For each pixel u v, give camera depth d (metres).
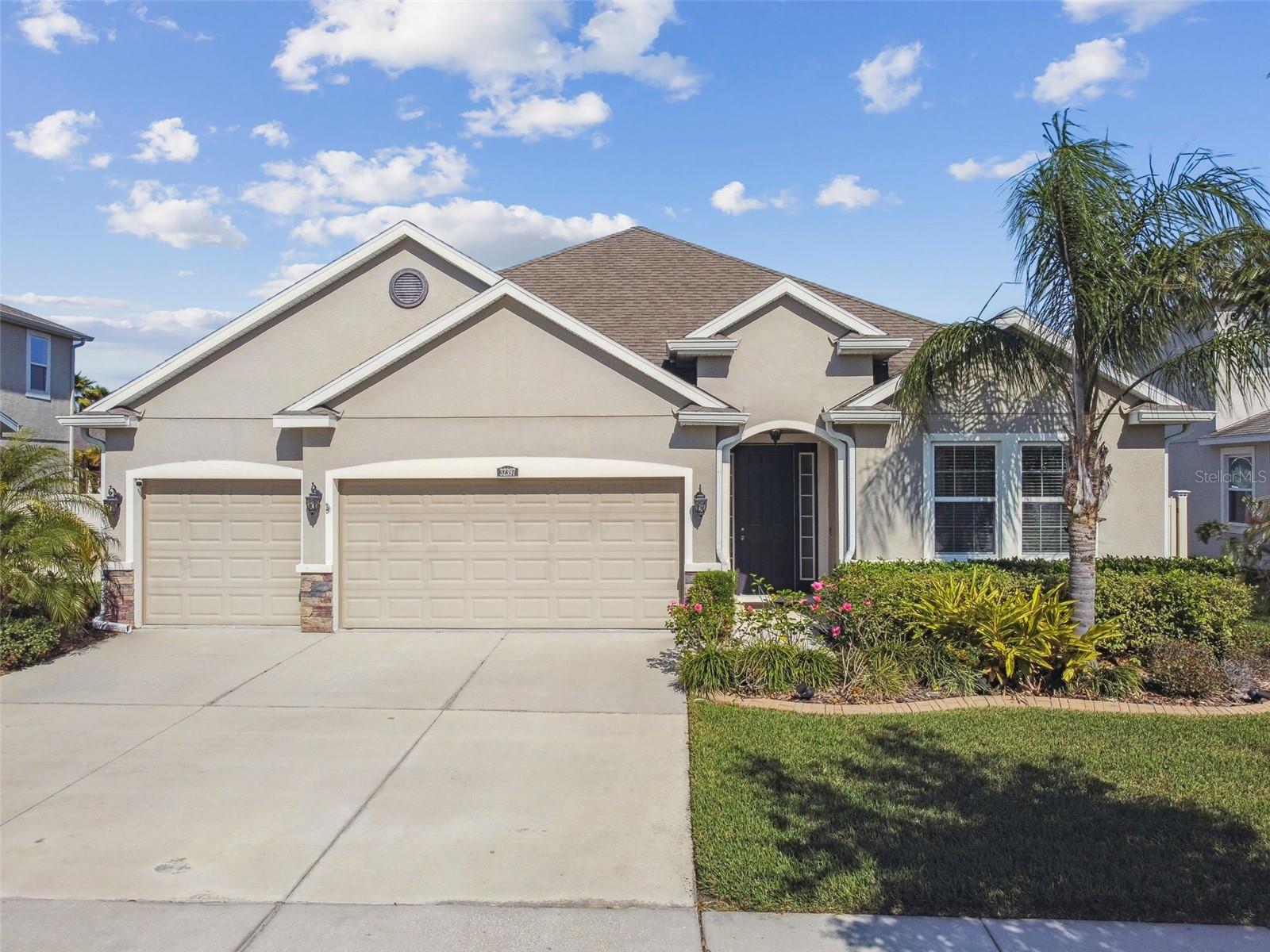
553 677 10.71
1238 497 21.23
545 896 5.42
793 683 9.71
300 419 13.01
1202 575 11.56
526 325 13.38
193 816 6.65
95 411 13.73
